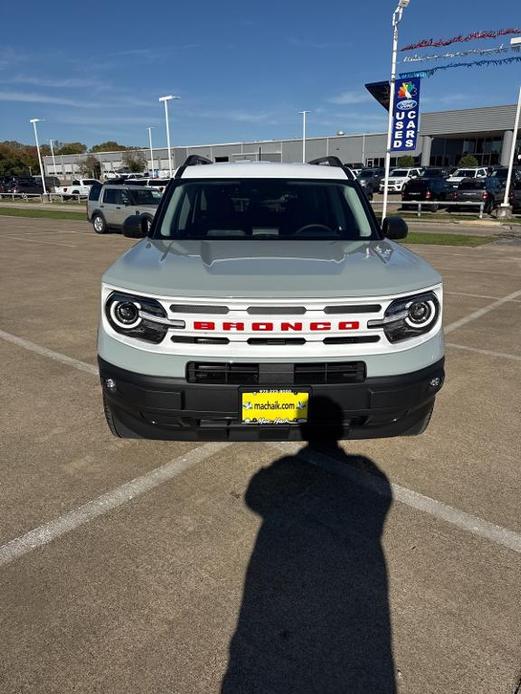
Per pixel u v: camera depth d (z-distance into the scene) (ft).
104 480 10.25
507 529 8.90
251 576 7.89
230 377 8.60
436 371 9.14
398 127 55.36
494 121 167.43
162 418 8.89
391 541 8.63
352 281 8.79
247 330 8.45
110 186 59.21
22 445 11.57
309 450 11.40
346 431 9.26
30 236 57.88
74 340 19.08
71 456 11.12
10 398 14.05
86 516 9.20
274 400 8.57
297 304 8.39
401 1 50.70
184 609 7.30
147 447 11.50
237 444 11.62
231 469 10.67
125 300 8.84
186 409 8.67
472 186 80.74
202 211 12.73
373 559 8.24
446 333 20.11
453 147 193.57
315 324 8.46
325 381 8.64
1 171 275.80
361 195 13.43
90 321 21.70
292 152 213.66
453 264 37.06
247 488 10.05
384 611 7.29
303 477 10.41
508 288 28.71
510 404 13.73
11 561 8.13
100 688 6.19
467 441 11.81
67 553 8.32
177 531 8.85
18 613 7.19
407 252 11.22
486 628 7.01
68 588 7.63
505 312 23.31
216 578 7.84
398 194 127.65
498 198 83.30
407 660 6.57
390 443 11.70
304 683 6.29
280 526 8.99
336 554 8.35
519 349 18.20
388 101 55.72
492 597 7.50
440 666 6.49
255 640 6.84
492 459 11.06
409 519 9.16
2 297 26.43
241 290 8.43
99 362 9.23
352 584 7.75
